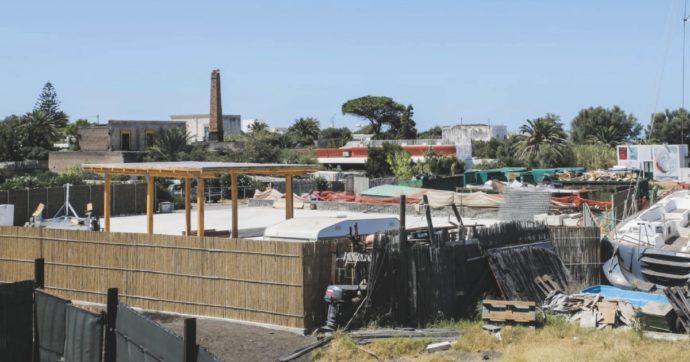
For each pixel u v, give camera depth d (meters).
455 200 38.25
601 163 87.25
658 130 110.38
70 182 56.53
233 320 17.84
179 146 73.56
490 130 113.62
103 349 12.94
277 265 17.27
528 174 60.12
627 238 21.62
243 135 112.69
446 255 17.80
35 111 110.12
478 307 17.73
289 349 15.48
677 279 19.67
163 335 11.08
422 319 17.27
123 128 74.81
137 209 47.59
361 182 60.31
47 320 14.14
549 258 20.30
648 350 14.35
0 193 37.97
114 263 19.66
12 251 21.17
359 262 17.45
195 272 18.45
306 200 47.09
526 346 14.97
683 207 27.94
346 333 16.36
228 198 59.56
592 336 15.48
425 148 78.38
